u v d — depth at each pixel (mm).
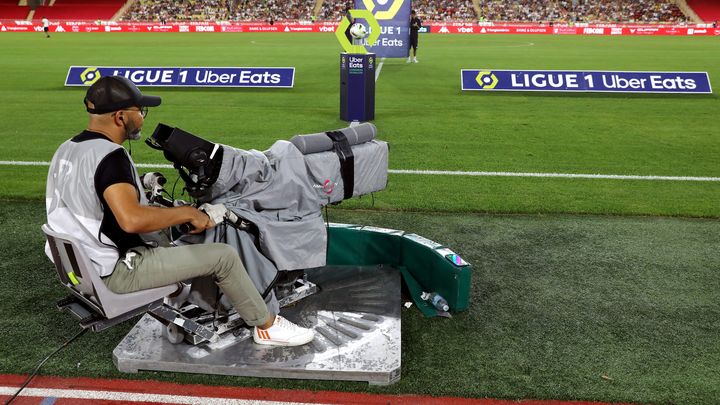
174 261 2637
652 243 4895
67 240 2453
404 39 18594
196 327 2965
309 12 44969
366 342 3154
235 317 3174
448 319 3607
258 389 2902
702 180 6805
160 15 46406
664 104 11977
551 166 7367
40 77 15547
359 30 9562
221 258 2744
